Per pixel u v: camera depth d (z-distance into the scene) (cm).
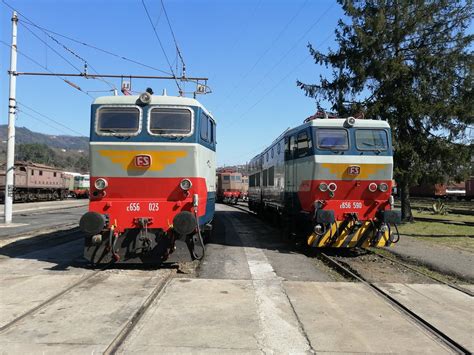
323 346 510
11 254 1124
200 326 571
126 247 927
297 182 1332
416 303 704
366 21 2017
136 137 936
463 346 516
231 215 2755
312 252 1241
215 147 1248
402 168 2036
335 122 1199
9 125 2100
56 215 2703
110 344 501
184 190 939
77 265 973
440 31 1998
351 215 1170
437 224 2103
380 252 1238
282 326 578
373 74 2025
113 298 702
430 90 1997
